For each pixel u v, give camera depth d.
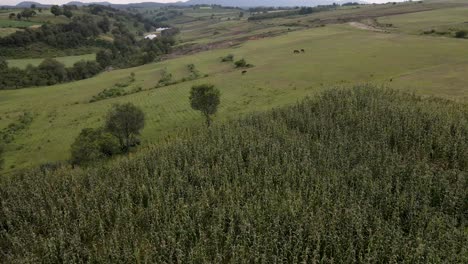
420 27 156.88
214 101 69.88
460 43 116.38
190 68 131.62
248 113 69.00
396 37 139.62
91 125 83.81
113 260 28.89
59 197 39.28
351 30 170.25
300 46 143.88
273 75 103.06
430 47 113.94
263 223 30.62
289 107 62.06
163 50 193.50
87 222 34.06
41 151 72.25
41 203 38.25
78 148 58.81
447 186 33.03
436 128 44.59
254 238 27.94
